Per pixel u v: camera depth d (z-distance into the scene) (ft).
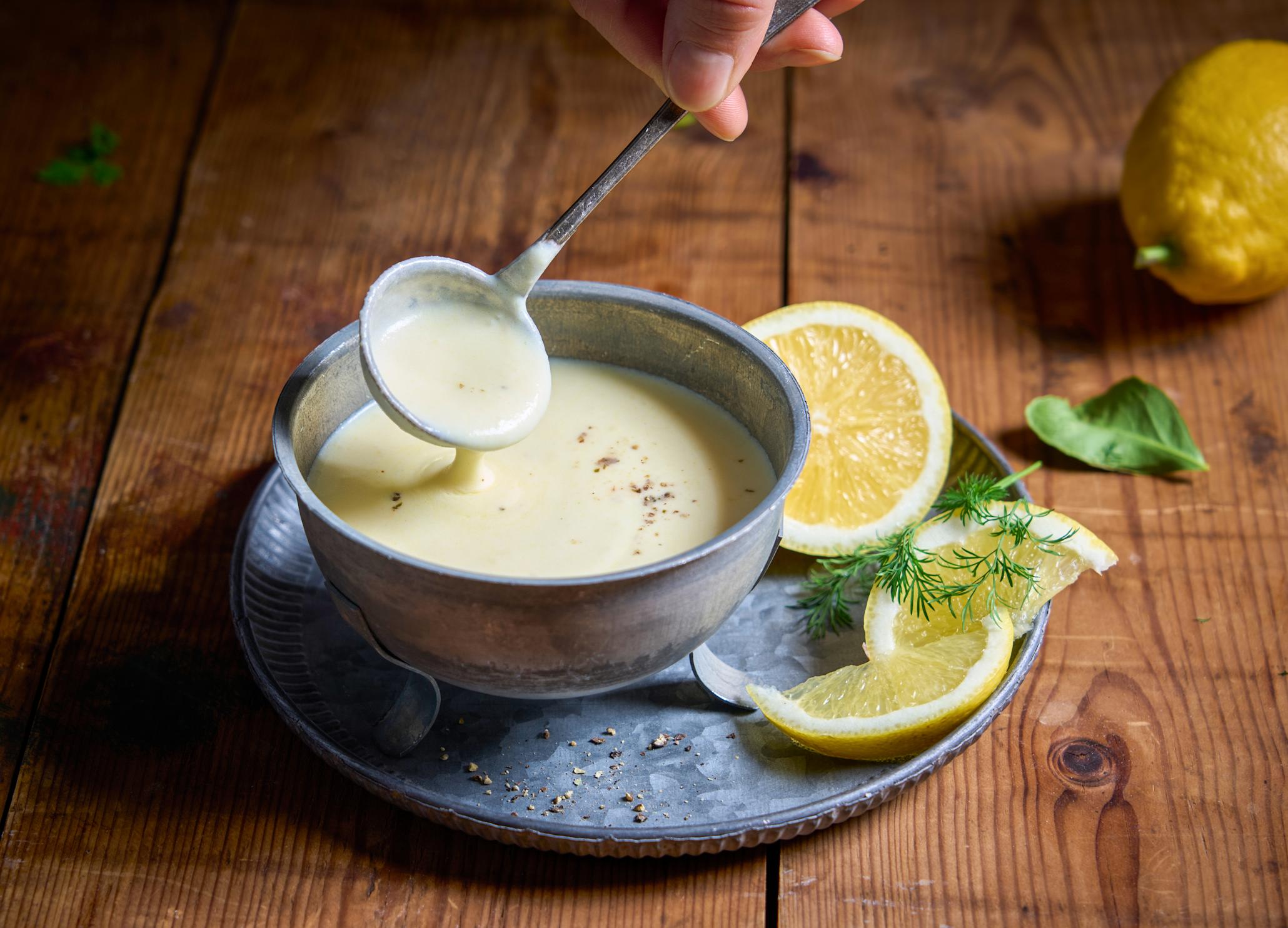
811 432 1.36
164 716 1.41
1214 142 1.67
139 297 1.79
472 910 1.29
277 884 1.31
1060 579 1.41
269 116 2.00
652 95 2.03
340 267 1.82
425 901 1.30
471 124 1.99
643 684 1.40
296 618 1.45
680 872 1.31
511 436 1.32
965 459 1.56
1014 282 1.80
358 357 1.40
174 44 2.09
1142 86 2.03
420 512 1.36
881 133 1.98
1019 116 1.99
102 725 1.40
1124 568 1.53
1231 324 1.76
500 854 1.32
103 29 2.11
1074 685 1.43
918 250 1.84
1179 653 1.46
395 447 1.41
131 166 1.93
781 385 1.37
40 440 1.64
